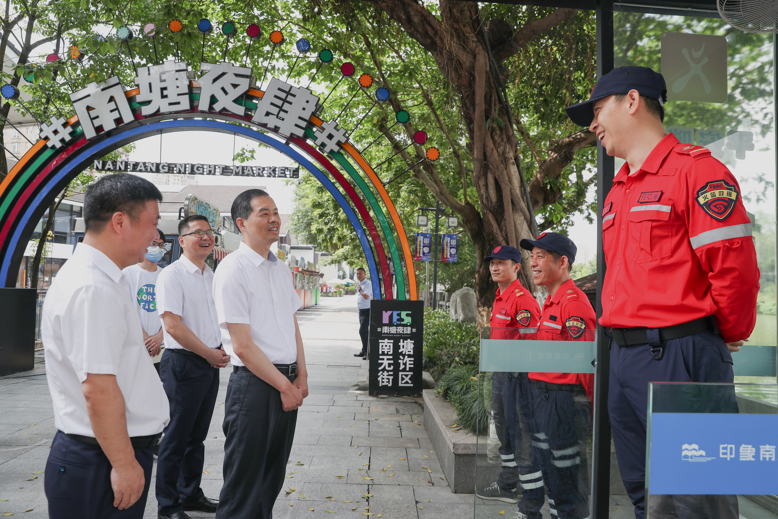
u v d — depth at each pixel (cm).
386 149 1212
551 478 265
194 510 350
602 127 220
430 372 797
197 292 355
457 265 2244
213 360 331
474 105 702
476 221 869
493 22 740
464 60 682
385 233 789
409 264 780
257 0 1016
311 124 778
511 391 268
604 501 253
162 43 941
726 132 282
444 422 455
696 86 280
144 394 186
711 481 152
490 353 269
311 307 3681
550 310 293
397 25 879
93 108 769
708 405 152
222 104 759
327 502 371
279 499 375
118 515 174
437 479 419
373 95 1030
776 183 284
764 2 250
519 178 714
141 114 773
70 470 169
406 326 732
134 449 182
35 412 595
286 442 269
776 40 283
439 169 1097
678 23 278
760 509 154
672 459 152
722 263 181
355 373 930
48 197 805
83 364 163
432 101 1012
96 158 816
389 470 438
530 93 912
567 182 922
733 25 263
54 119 783
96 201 178
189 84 766
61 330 167
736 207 182
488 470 267
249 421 256
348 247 2633
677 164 197
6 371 816
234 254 267
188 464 346
